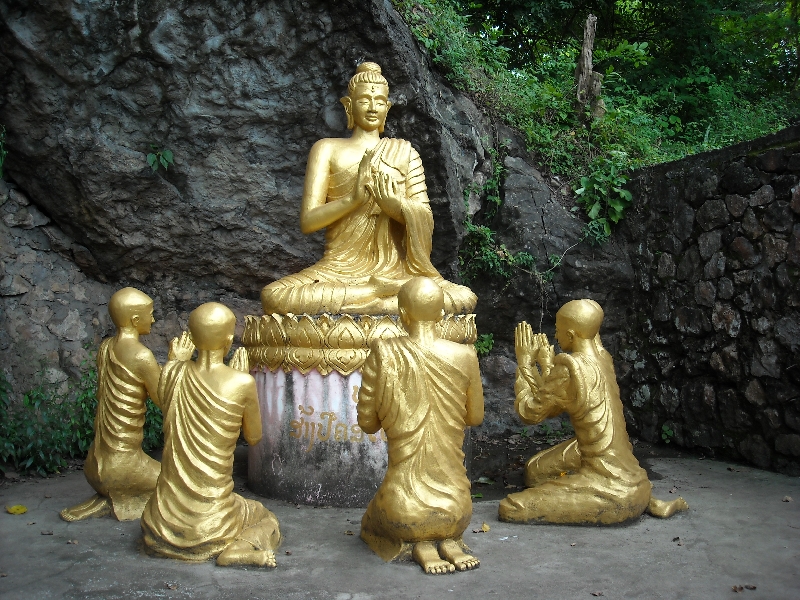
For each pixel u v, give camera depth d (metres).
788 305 5.47
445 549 3.52
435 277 5.05
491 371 7.25
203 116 6.16
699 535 3.98
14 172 6.05
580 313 4.54
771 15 12.02
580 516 4.15
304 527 4.11
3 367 5.83
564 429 7.11
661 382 6.73
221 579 3.29
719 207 6.18
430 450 3.52
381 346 3.58
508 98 7.82
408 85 6.31
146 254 6.50
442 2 8.03
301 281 4.88
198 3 5.77
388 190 4.90
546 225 7.32
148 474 4.28
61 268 6.37
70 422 5.80
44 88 5.73
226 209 6.50
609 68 9.52
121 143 6.06
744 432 5.84
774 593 3.15
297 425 4.61
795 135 5.56
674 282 6.64
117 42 5.70
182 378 3.67
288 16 6.01
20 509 4.34
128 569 3.40
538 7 10.84
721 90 10.16
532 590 3.18
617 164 7.54
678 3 11.46
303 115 6.39
